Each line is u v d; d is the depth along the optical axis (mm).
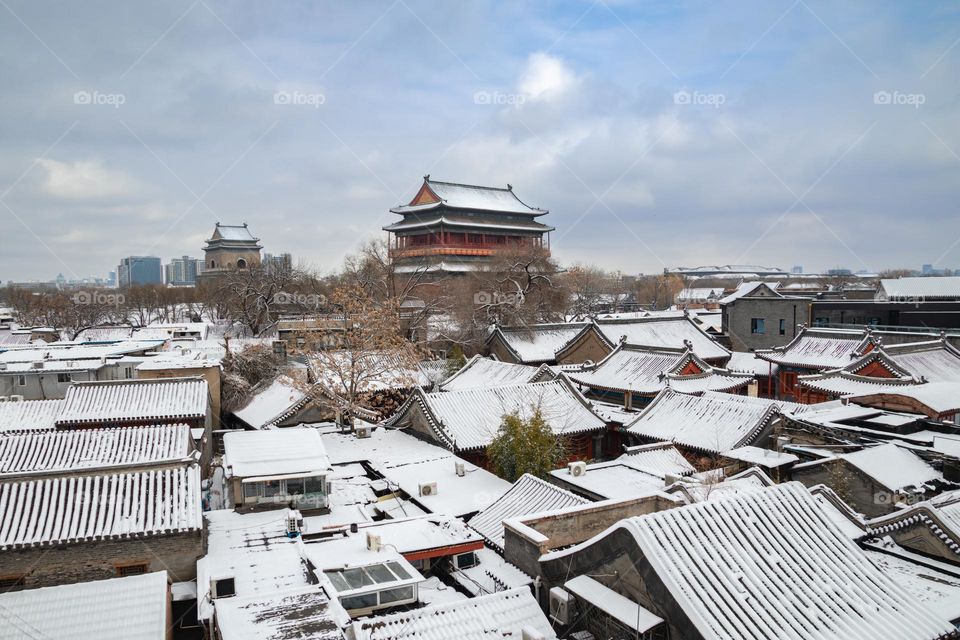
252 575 19625
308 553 20688
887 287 78062
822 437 32000
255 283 92250
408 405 39250
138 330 88250
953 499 22703
